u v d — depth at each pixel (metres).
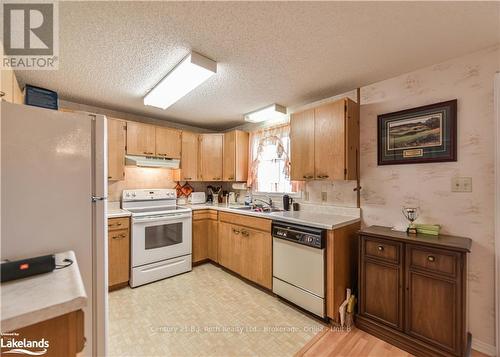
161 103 2.64
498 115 1.62
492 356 1.62
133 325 1.96
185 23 1.40
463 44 1.62
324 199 2.66
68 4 1.23
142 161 3.10
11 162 1.08
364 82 2.25
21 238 1.10
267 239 2.51
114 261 2.59
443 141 1.84
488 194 1.66
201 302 2.33
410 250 1.68
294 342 1.76
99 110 3.02
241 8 1.28
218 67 1.95
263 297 2.44
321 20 1.38
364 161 2.33
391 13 1.31
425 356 1.58
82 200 1.26
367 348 1.70
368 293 1.89
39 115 1.14
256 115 3.12
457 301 1.49
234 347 1.71
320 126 2.35
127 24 1.40
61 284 0.83
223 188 4.16
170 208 3.28
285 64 1.90
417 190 1.99
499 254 1.61
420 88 1.98
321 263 2.00
